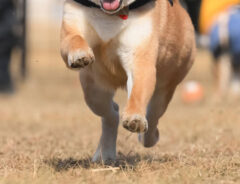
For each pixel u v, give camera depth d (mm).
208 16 23016
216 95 21531
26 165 9094
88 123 15742
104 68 8953
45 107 19719
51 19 64188
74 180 7902
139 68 8430
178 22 9672
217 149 10688
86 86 9438
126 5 8359
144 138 10539
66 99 23078
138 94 8211
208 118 15641
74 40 8195
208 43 23281
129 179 7953
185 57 10031
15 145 11352
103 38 8484
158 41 8672
